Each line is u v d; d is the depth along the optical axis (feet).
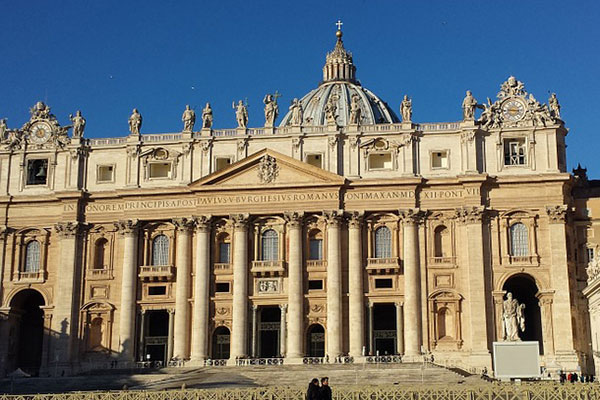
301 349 286.46
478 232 287.69
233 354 287.69
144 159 310.65
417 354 280.72
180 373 261.44
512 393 167.02
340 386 184.65
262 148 305.53
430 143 299.38
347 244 294.46
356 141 301.43
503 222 289.94
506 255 286.66
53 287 305.73
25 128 319.47
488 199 292.20
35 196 310.45
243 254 295.07
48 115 320.91
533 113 296.92
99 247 309.01
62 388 246.47
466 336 282.15
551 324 279.90
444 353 280.92
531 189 290.97
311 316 290.35
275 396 167.32
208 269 296.30
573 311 283.38
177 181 307.17
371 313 288.92
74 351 297.53
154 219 303.68
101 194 307.37
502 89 301.43
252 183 298.35
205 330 291.38
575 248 295.28
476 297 281.95
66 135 317.42
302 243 295.48
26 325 321.93
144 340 297.12
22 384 253.03
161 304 298.76
